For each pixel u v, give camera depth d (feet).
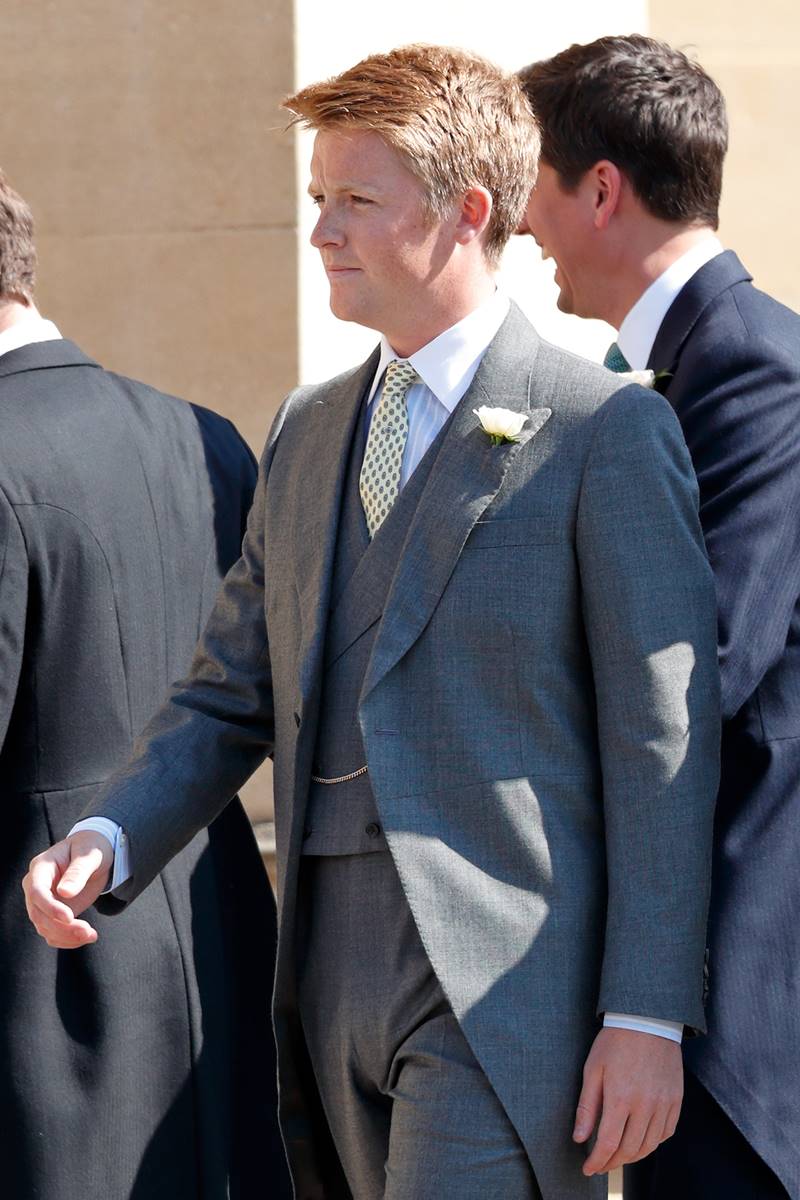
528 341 25.38
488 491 24.18
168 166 48.37
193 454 32.96
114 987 30.32
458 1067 23.57
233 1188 31.63
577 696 24.30
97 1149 29.94
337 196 24.88
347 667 25.12
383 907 24.45
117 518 30.68
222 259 48.24
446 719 23.93
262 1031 32.78
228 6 47.73
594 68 30.50
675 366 29.73
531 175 25.68
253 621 27.94
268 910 33.40
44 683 29.86
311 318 48.03
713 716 23.91
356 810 24.67
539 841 23.77
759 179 56.65
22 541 29.40
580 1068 23.59
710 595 24.18
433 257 24.81
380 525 25.35
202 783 26.91
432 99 24.49
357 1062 25.02
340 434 26.45
